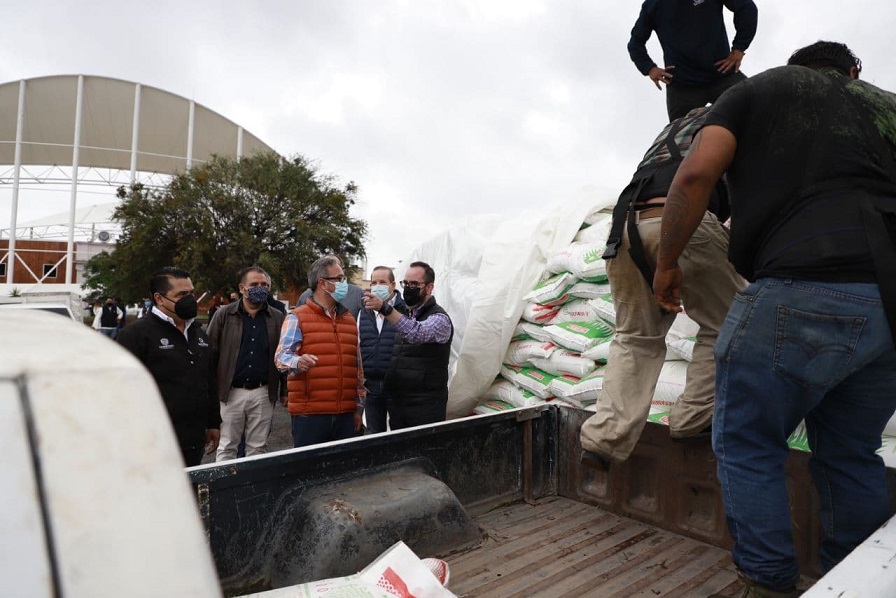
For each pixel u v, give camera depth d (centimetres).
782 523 132
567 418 269
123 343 324
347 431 364
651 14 330
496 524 234
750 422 133
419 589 129
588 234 383
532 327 391
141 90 3447
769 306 126
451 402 418
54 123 3675
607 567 200
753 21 301
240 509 177
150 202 1772
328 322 357
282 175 1822
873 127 128
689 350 278
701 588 185
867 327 119
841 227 120
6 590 39
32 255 4066
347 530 177
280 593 126
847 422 142
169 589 42
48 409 45
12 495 41
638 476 241
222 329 421
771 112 132
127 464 45
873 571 98
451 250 536
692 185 139
